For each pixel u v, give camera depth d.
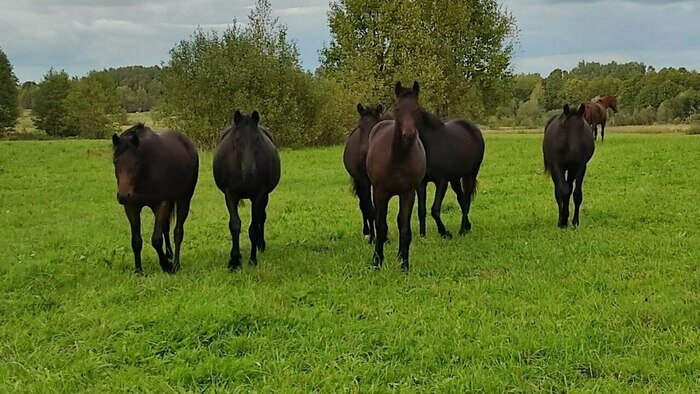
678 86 66.69
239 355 5.38
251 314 6.00
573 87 71.94
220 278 7.77
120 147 7.75
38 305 6.81
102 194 16.67
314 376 4.86
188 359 5.24
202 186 17.91
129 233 11.09
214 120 31.42
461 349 5.27
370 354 5.36
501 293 6.95
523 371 4.90
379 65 37.31
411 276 7.74
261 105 31.48
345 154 10.45
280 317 6.05
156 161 8.02
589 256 8.41
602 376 4.86
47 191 17.25
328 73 39.19
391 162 7.77
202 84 31.28
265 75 31.86
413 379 4.83
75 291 7.37
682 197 12.94
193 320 5.89
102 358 5.29
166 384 4.78
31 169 22.53
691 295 6.62
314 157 26.70
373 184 8.20
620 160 20.33
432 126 9.95
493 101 41.91
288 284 7.40
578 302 6.51
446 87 38.25
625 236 9.65
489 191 15.25
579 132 10.45
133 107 80.75
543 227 10.62
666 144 25.33
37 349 5.52
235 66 31.56
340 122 35.28
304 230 11.05
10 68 57.69
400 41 35.94
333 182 18.27
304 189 16.84
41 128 63.84
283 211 13.13
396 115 7.64
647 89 68.06
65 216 13.37
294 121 32.75
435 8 37.78
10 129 58.34
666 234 9.69
